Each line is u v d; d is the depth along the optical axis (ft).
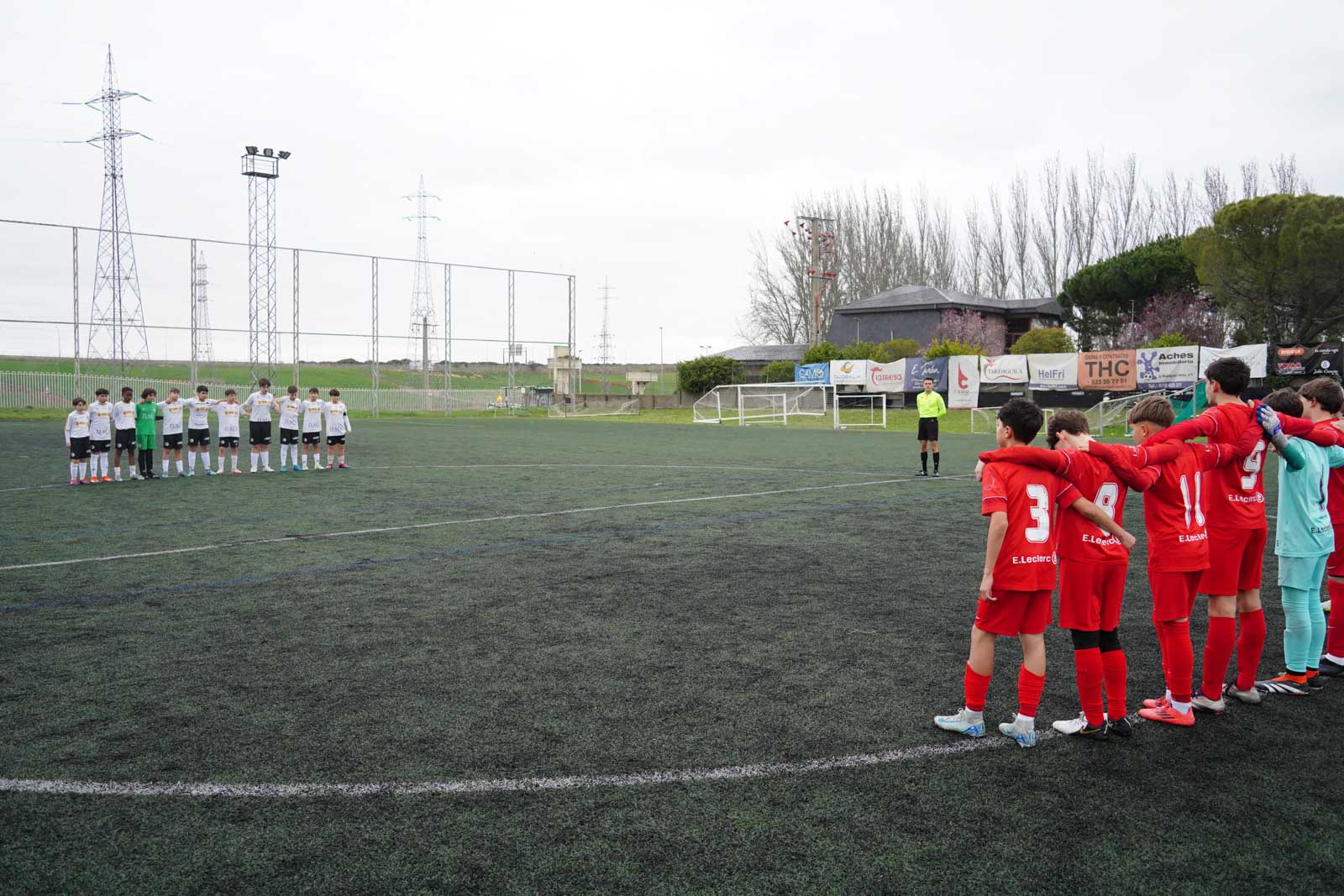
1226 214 110.83
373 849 10.52
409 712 14.98
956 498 42.93
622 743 13.67
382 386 186.50
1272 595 24.14
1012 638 19.63
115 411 52.80
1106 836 10.90
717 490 46.68
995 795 12.00
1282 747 13.80
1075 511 13.75
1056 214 201.98
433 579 25.26
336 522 35.78
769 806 11.62
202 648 18.67
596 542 31.07
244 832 10.94
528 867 10.08
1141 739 14.11
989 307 182.91
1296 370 81.25
